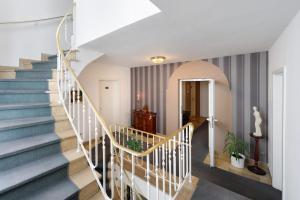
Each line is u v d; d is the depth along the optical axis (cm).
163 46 289
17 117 200
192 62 425
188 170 265
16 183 132
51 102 236
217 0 138
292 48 172
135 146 341
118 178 271
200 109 774
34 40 354
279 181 254
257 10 154
